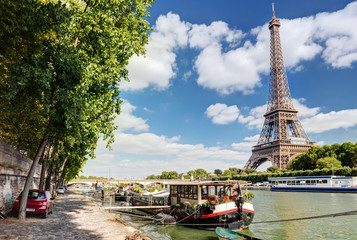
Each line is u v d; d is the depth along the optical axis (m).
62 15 13.84
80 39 18.70
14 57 12.47
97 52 18.78
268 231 21.98
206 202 21.30
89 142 20.59
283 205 42.53
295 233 21.25
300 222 26.27
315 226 24.27
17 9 11.20
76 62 14.41
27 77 12.52
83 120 16.77
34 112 16.31
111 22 18.14
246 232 21.31
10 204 18.22
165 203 29.03
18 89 12.30
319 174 92.62
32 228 12.80
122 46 19.83
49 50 13.88
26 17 12.08
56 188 40.91
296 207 39.25
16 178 20.22
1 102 15.14
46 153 22.05
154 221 25.20
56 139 18.28
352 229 22.91
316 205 41.28
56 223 15.07
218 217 20.25
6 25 10.09
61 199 37.56
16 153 18.98
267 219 28.50
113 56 18.73
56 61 14.13
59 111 14.48
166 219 24.22
